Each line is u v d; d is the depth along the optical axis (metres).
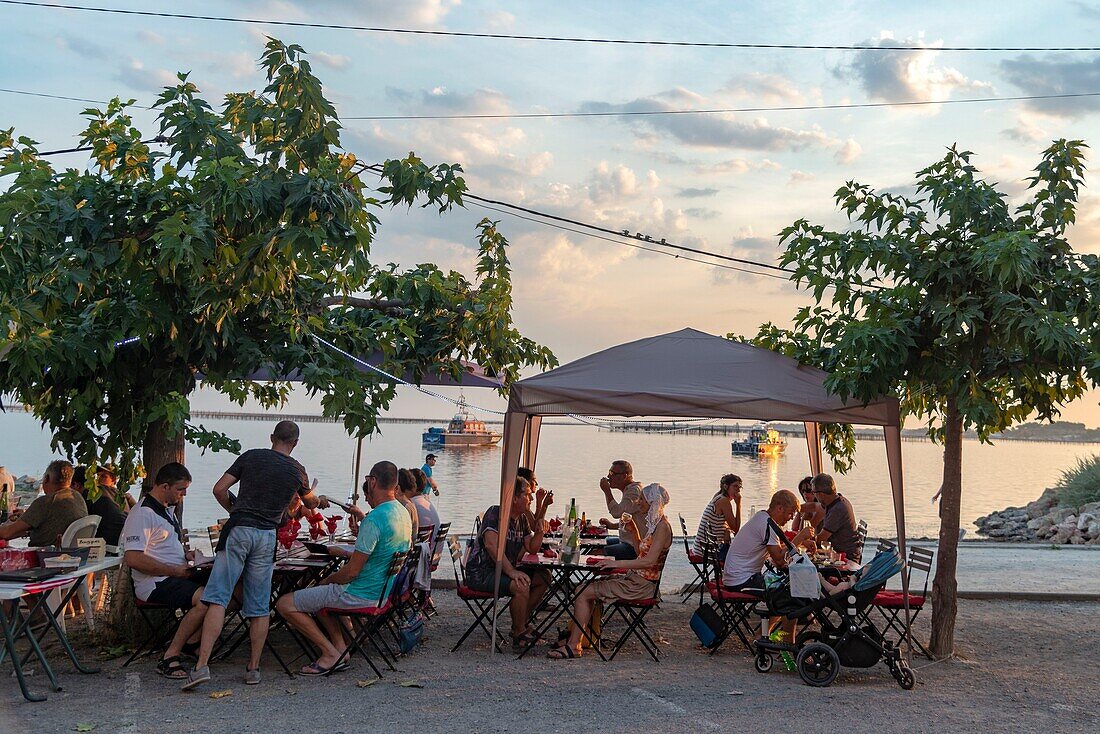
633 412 8.28
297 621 7.24
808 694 7.07
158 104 8.27
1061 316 7.20
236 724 6.00
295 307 8.63
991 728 6.29
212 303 7.40
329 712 6.32
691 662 8.06
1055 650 8.87
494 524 8.25
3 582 6.20
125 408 8.25
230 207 7.30
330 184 7.54
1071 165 8.28
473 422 87.75
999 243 7.18
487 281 11.00
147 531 7.18
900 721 6.42
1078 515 23.77
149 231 7.44
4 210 6.51
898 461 8.44
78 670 7.16
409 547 7.47
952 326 7.76
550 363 11.14
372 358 9.95
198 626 7.09
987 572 14.40
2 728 5.77
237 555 6.91
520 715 6.37
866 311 8.33
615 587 8.05
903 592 8.45
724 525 10.40
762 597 7.86
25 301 6.86
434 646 8.44
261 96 8.88
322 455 57.97
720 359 9.10
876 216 8.25
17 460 43.44
